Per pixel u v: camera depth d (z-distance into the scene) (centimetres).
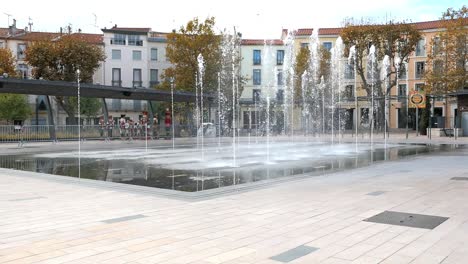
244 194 785
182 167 1279
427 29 5359
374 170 1146
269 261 409
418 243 458
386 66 4341
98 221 579
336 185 882
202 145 2569
